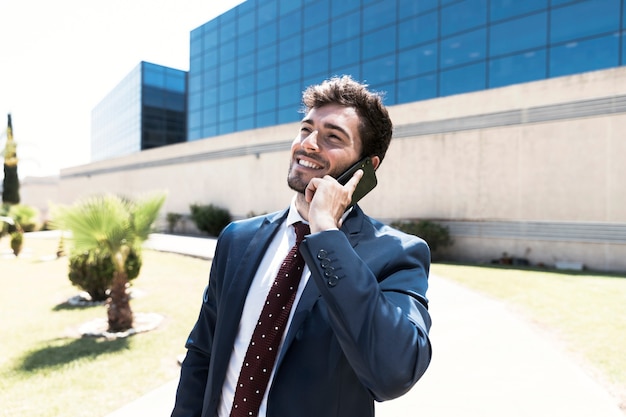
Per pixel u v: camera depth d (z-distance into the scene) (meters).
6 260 13.64
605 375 3.61
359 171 1.01
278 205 18.97
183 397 1.25
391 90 19.55
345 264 0.83
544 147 11.16
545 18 14.78
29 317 6.30
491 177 12.08
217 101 29.88
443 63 17.66
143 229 5.49
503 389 3.30
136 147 36.62
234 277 1.11
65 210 5.19
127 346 4.84
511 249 11.65
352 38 21.25
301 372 0.91
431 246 12.59
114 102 43.66
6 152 31.23
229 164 21.27
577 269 10.38
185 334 5.31
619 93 10.03
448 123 12.97
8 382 3.81
